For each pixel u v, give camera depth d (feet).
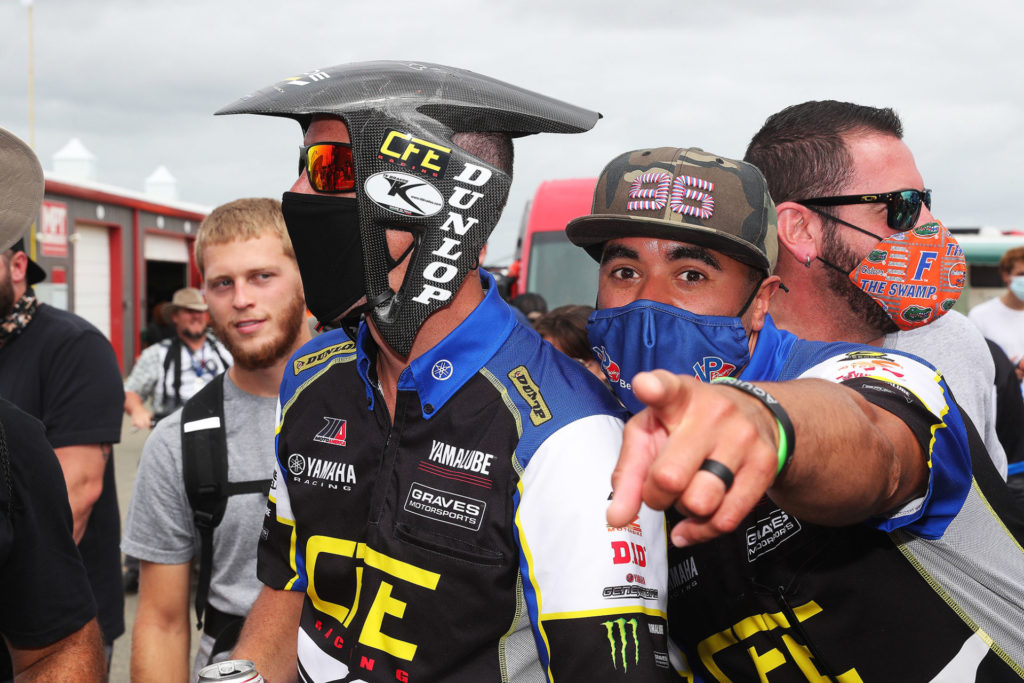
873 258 4.83
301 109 3.85
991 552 3.87
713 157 3.91
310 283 4.16
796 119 5.12
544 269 26.20
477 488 3.84
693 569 4.09
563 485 3.65
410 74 4.00
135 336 64.39
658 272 3.87
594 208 4.17
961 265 4.83
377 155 3.83
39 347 8.45
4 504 4.80
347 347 4.65
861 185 4.81
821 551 3.76
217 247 6.76
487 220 3.89
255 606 4.99
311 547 4.34
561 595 3.56
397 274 3.98
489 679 3.76
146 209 65.36
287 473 4.57
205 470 6.66
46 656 5.16
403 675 3.86
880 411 3.15
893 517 3.37
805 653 3.88
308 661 4.29
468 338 4.00
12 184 4.77
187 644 6.91
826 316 5.12
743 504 2.21
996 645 3.78
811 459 2.58
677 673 4.22
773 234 3.93
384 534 3.99
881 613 3.73
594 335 4.17
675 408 2.21
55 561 5.13
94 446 8.53
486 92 3.99
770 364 4.08
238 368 7.00
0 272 8.10
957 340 5.98
